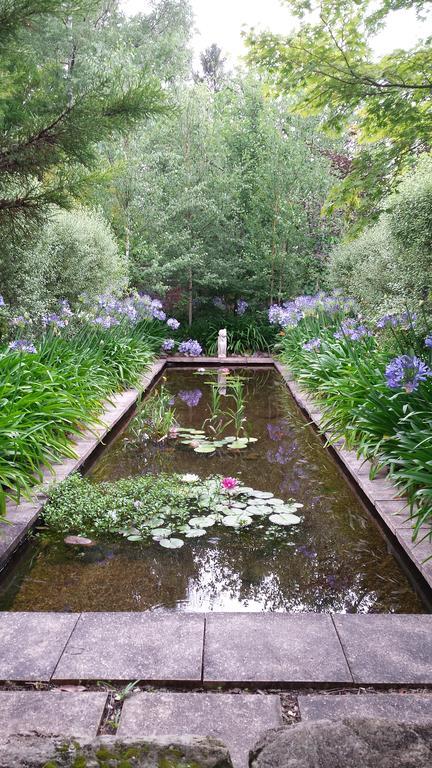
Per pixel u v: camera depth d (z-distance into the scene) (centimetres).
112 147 1109
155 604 264
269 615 232
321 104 410
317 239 1323
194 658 200
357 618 230
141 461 485
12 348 538
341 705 178
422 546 290
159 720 171
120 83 415
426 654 205
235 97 1346
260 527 354
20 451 380
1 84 374
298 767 86
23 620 226
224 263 1260
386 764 85
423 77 379
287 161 1223
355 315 918
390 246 683
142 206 1177
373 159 424
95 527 345
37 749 86
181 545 324
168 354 1219
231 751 157
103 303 829
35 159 397
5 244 518
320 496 409
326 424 541
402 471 341
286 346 1055
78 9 407
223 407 709
